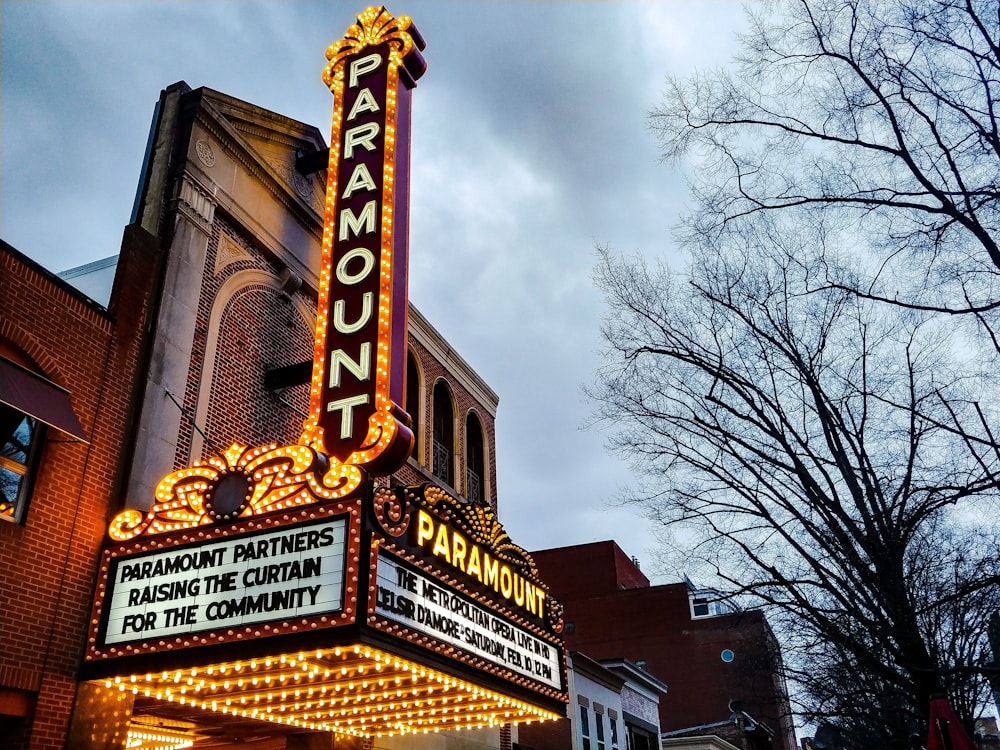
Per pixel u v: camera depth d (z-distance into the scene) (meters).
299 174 16.97
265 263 15.52
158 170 13.67
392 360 12.66
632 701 31.75
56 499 10.30
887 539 12.56
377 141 14.64
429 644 10.16
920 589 14.97
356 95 15.46
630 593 55.25
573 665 25.98
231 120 15.31
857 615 12.87
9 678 9.22
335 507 9.41
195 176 13.89
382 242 13.38
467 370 23.61
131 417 11.67
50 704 9.55
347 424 12.02
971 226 8.91
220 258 14.25
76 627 10.09
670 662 52.50
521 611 13.21
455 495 21.34
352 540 9.20
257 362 14.67
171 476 10.45
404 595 9.85
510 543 13.16
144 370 12.02
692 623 53.22
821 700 24.59
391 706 12.88
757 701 42.84
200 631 9.45
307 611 9.05
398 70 15.50
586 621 55.38
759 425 13.44
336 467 9.64
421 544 10.30
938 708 11.41
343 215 14.04
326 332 13.07
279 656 9.02
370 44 16.03
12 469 10.03
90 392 11.11
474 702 12.77
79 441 10.76
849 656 21.20
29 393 9.59
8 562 9.54
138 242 12.54
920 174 9.32
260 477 9.97
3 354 10.20
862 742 27.67
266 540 9.60
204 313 13.57
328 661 9.52
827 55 10.07
